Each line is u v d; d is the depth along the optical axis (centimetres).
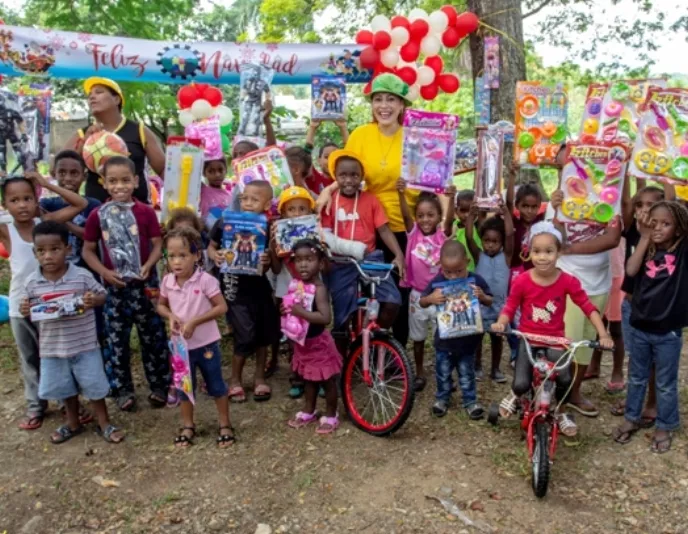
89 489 365
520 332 391
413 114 471
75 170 446
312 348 425
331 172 473
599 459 396
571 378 387
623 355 492
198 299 403
